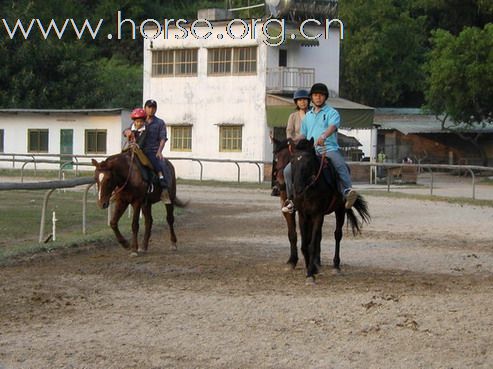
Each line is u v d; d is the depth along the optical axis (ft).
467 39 164.14
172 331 32.04
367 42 209.15
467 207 92.02
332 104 137.49
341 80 216.54
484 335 31.81
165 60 153.07
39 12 220.84
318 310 35.88
